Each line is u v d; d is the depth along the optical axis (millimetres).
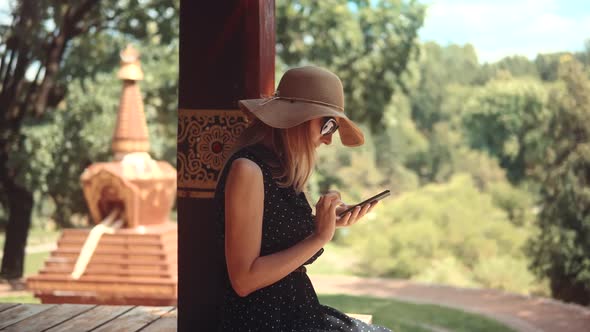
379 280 14336
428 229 20062
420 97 49688
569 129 17203
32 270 16547
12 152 12875
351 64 16516
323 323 2383
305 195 2393
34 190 12938
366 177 36969
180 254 3189
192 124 3160
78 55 14391
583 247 16234
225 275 2350
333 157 35344
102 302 7375
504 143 42406
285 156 2303
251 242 2199
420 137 45438
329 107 2314
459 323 9852
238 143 2383
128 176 7500
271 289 2303
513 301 11633
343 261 21875
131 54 7945
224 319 2350
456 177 24281
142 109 7953
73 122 13133
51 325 3658
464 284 18562
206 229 3160
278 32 15867
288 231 2279
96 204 7656
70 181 14023
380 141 44250
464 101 49312
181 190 3186
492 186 27094
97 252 7445
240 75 3105
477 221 20953
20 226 13984
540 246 17141
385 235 20766
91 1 14180
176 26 14742
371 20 16688
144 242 7363
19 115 14227
